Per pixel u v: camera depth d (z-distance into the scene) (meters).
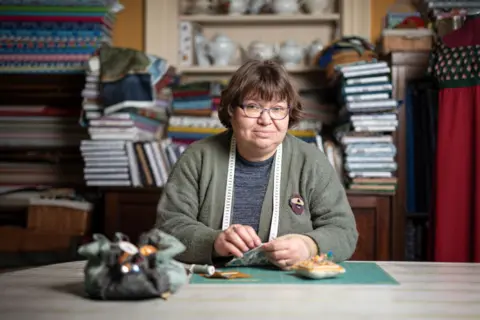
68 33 3.27
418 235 3.18
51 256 3.09
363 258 2.96
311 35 3.66
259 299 1.04
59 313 0.94
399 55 3.02
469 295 1.09
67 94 3.31
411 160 3.15
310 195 1.65
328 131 3.46
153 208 3.06
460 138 2.59
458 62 2.59
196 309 0.96
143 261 1.03
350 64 2.95
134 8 3.61
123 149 3.07
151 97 3.02
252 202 1.65
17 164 3.42
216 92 3.24
